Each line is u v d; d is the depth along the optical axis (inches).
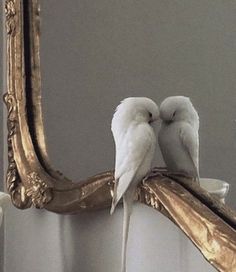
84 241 27.2
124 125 22.5
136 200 23.4
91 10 25.8
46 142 27.8
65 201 26.2
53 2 27.5
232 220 20.4
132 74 24.4
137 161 22.2
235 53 20.8
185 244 23.0
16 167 28.7
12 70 29.3
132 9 24.3
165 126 23.0
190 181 22.2
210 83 21.7
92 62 25.8
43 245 29.2
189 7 22.4
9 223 30.9
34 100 28.5
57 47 27.4
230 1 21.1
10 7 29.2
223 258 19.4
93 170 25.7
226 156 21.1
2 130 33.2
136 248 24.7
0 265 31.9
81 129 26.1
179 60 22.8
